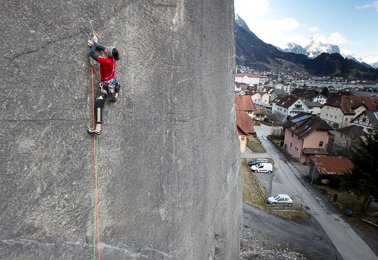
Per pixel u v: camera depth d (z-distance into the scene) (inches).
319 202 1187.9
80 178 219.9
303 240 877.2
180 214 342.6
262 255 748.6
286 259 749.3
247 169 1497.3
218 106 465.1
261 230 898.7
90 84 224.8
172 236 328.2
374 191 1031.6
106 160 241.6
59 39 202.4
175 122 330.0
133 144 269.3
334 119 2770.7
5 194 178.1
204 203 410.3
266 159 1615.4
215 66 437.1
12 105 180.4
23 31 183.5
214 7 410.6
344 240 908.0
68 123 210.5
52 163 201.8
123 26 251.4
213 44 420.2
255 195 1169.4
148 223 291.4
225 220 518.9
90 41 217.8
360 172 1086.4
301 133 1744.6
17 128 183.0
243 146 1802.4
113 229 251.0
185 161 351.9
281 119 3122.5
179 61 330.0
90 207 228.7
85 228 225.8
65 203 210.5
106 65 215.9
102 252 240.4
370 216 1088.2
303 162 1713.8
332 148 1801.2
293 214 1042.1
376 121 2202.3
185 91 346.3
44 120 196.5
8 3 176.1
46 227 199.6
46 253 199.5
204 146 408.2
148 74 283.9
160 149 306.3
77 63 214.7
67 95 209.2
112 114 245.3
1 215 176.6
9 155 179.5
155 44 289.9
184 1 327.6
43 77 194.9
